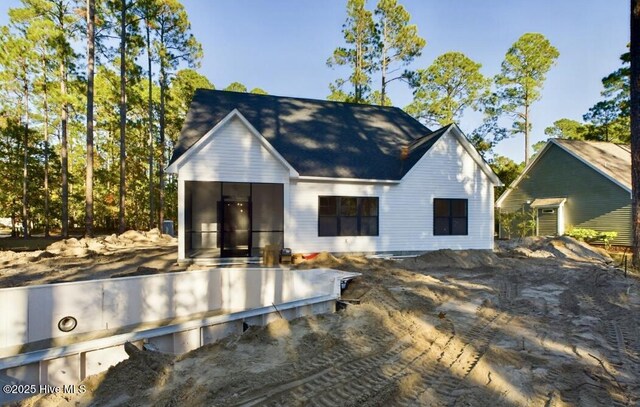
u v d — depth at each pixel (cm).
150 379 414
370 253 1470
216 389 394
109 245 1784
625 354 525
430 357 503
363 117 1931
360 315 671
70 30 2191
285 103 1886
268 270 1111
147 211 3838
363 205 1481
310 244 1405
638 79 1163
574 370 469
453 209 1584
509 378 445
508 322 671
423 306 755
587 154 2194
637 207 1174
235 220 1762
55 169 2952
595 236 1986
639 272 1136
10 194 2731
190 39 2909
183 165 1263
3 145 2703
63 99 2033
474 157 1591
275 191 1789
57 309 866
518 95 3409
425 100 3412
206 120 1589
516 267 1298
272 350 510
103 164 3694
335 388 406
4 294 802
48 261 1327
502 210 2838
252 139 1319
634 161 1180
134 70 2525
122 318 953
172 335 565
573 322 672
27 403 372
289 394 390
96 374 441
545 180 2427
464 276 1129
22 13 2097
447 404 382
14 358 433
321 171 1421
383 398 387
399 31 2994
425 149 1542
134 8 2433
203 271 1088
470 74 3281
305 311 735
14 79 2442
